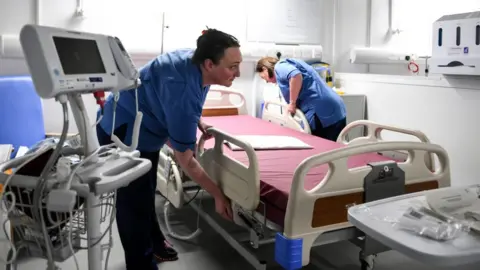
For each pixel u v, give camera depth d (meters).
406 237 1.11
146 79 1.91
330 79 4.30
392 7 4.68
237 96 4.18
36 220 1.21
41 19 3.40
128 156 1.43
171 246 2.59
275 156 2.38
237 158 2.31
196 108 1.84
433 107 3.45
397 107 3.78
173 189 2.76
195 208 2.97
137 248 2.05
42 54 1.05
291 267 1.70
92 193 1.22
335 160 1.73
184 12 3.82
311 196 1.70
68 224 1.31
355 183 1.79
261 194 1.91
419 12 4.84
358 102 4.07
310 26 4.39
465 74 3.07
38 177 1.20
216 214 3.16
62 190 1.12
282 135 2.97
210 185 2.02
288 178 1.96
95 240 1.31
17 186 1.20
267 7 4.15
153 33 3.73
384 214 1.26
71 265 2.35
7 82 3.00
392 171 1.86
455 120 3.28
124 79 1.35
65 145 1.46
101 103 1.38
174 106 1.80
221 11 3.97
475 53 2.96
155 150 2.13
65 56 1.12
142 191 1.98
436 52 3.25
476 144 3.15
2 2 3.27
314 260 2.47
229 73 1.85
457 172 3.32
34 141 3.11
